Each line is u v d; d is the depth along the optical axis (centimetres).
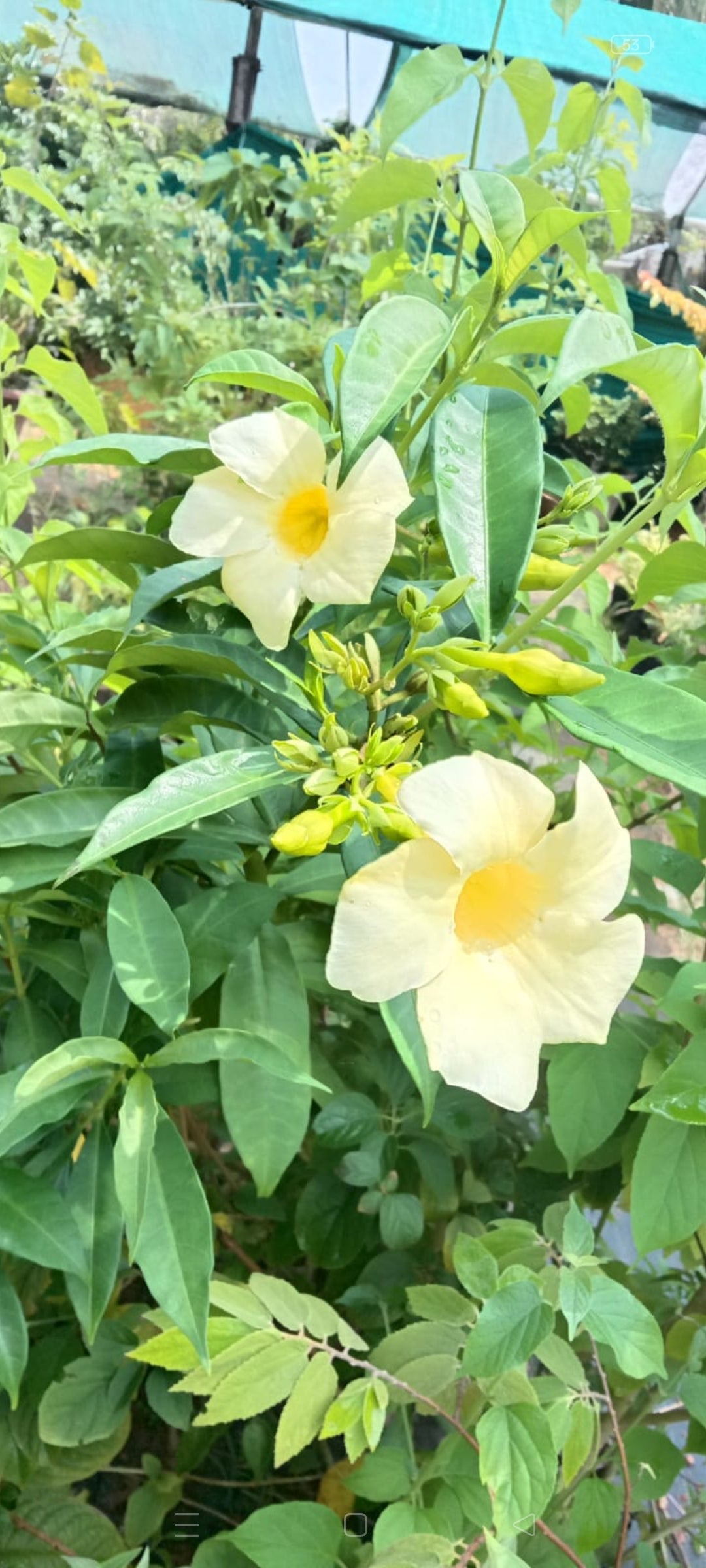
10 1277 35
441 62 35
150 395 102
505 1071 21
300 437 25
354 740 26
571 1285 25
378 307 25
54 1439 33
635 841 38
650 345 29
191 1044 26
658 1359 26
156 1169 25
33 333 99
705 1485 40
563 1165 40
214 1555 31
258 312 109
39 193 44
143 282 97
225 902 30
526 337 29
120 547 31
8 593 47
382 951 20
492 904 23
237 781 24
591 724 23
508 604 24
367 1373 30
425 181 37
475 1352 24
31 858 29
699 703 23
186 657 29
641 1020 37
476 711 23
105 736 35
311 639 24
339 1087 39
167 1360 26
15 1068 31
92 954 33
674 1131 30
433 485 33
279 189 97
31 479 49
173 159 95
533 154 43
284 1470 43
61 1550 34
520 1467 24
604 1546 38
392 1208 38
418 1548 25
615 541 25
